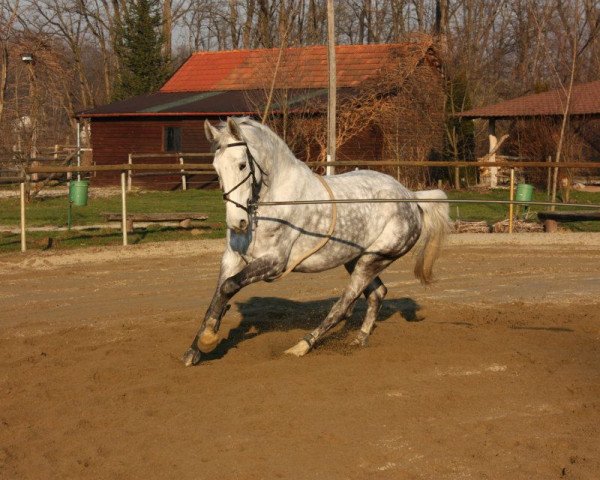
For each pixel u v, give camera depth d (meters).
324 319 8.77
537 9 44.88
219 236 16.48
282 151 7.16
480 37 46.88
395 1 51.03
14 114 32.09
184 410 6.24
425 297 11.13
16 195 26.53
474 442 5.68
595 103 29.66
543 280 12.49
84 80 52.28
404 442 5.64
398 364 7.52
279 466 5.23
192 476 5.09
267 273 7.11
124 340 8.52
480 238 16.80
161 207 22.08
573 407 6.45
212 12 54.25
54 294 11.13
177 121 31.53
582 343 8.48
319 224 7.48
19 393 6.73
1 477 5.14
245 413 6.17
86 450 5.52
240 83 34.78
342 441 5.63
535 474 5.17
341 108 28.06
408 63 28.88
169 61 42.34
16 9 35.38
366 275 8.10
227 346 8.28
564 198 26.11
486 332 8.94
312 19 42.50
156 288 11.61
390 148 28.42
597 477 5.09
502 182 32.47
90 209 21.55
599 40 42.59
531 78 47.59
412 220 8.33
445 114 30.55
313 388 6.71
